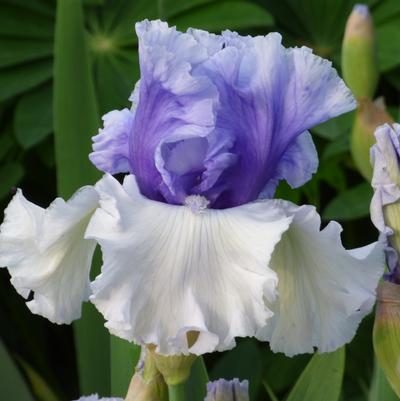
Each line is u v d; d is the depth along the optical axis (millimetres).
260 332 474
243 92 475
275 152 485
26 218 469
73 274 477
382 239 509
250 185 487
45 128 835
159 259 443
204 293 441
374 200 526
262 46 473
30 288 468
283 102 478
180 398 484
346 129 812
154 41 467
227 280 443
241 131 481
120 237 442
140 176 485
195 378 598
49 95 865
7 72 870
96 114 701
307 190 878
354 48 725
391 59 875
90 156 503
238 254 446
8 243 469
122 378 637
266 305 472
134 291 438
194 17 865
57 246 466
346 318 465
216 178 480
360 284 460
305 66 473
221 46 485
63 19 689
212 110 469
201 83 465
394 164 520
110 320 435
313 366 606
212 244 447
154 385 520
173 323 439
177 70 463
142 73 472
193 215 454
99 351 703
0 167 867
